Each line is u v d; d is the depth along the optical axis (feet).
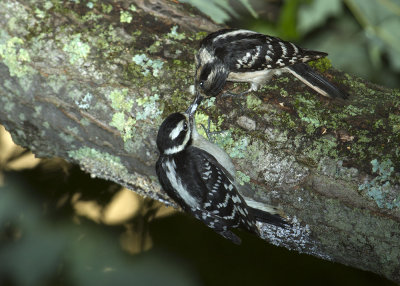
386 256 27.86
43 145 31.76
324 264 35.53
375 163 27.37
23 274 31.58
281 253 35.58
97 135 30.27
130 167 31.14
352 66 32.60
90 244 33.06
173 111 29.30
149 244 34.40
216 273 34.55
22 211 33.12
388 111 28.73
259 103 29.22
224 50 30.99
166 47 30.37
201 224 35.27
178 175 29.53
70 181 34.50
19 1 29.50
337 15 31.76
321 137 28.09
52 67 29.37
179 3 32.04
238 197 29.37
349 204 27.84
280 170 28.40
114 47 29.68
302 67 30.35
